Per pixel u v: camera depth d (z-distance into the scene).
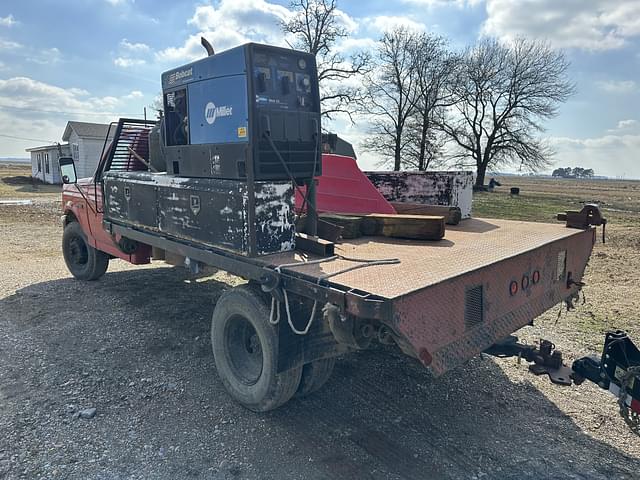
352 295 2.26
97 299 5.86
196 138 3.53
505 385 3.82
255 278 2.97
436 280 2.42
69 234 6.69
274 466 2.77
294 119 3.27
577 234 3.96
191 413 3.32
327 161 4.34
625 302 6.12
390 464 2.81
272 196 3.07
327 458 2.86
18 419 3.20
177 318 5.18
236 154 3.13
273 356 3.00
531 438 3.10
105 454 2.86
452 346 2.51
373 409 3.42
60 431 3.08
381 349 4.40
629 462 2.88
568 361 4.20
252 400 3.23
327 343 3.17
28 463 2.76
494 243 3.46
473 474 2.73
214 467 2.76
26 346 4.40
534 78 39.06
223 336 3.43
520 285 3.10
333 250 3.09
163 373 3.90
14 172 54.84
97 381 3.75
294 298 3.00
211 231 3.35
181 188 3.63
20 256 8.92
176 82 3.68
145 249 5.26
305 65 3.34
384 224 3.71
